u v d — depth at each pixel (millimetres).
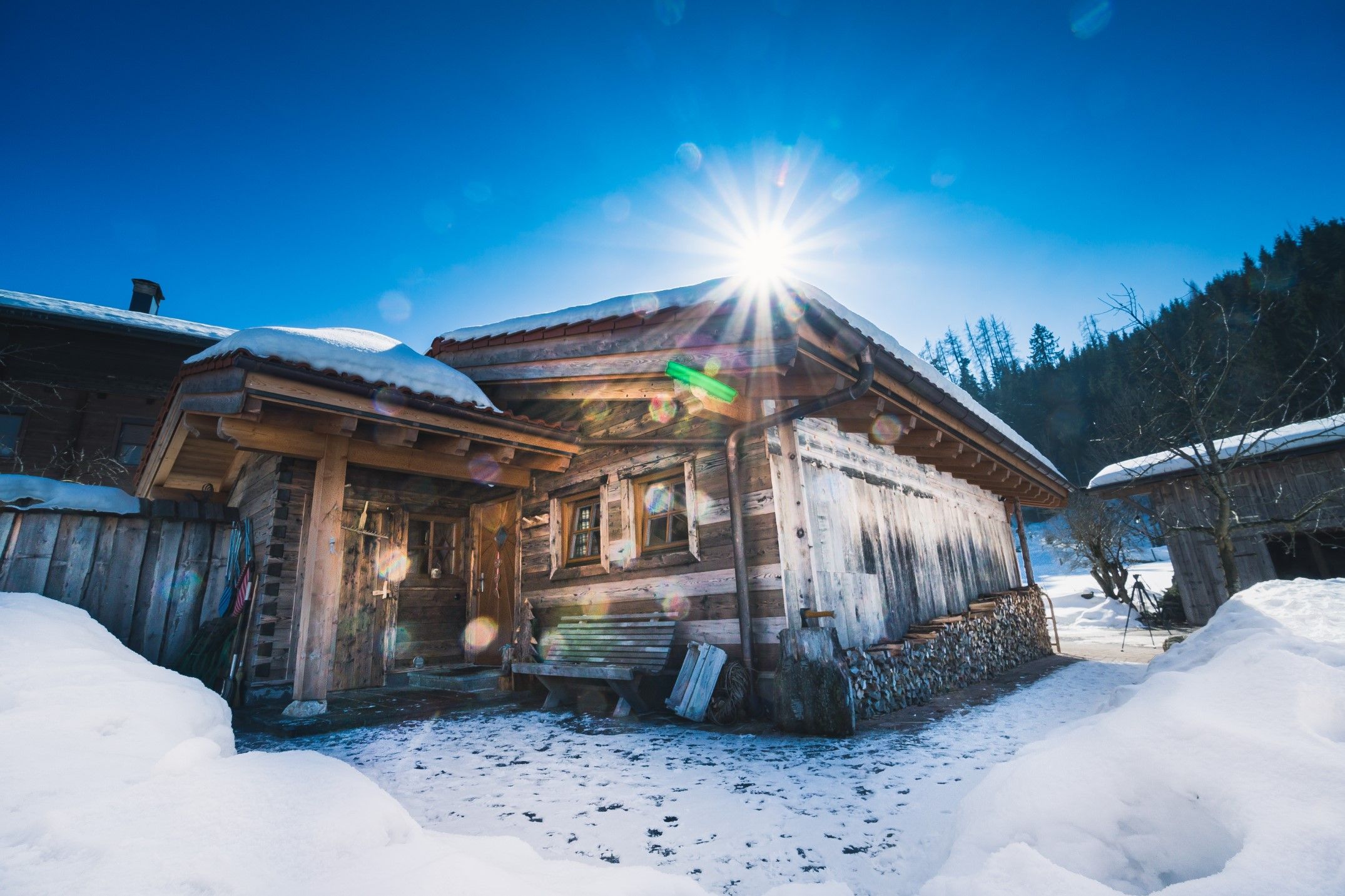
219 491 8445
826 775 3529
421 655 7633
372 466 6078
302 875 1332
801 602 5402
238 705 5512
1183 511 13250
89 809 1528
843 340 4648
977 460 8414
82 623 3518
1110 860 1479
